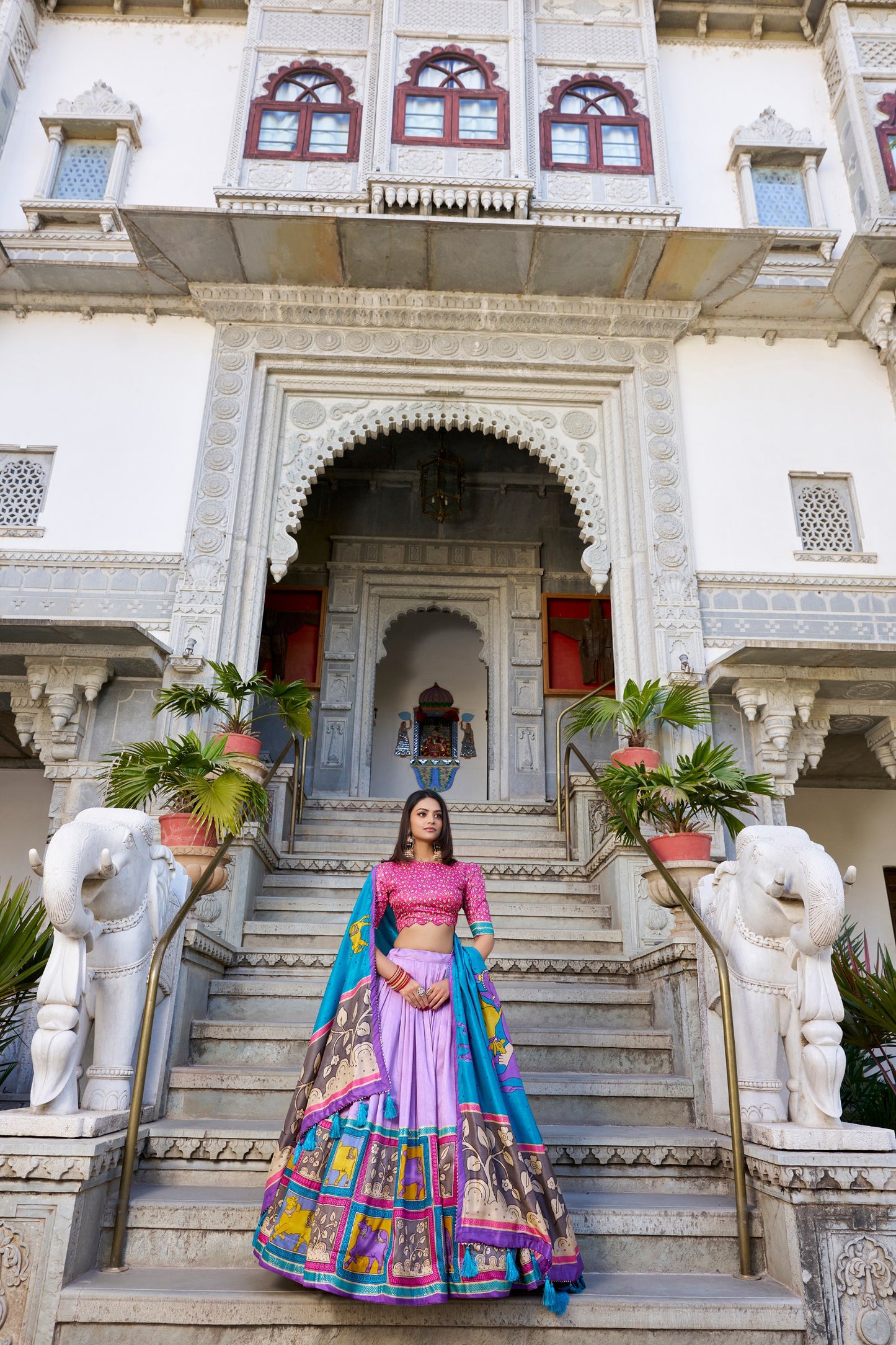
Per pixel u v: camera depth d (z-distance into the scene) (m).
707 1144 2.85
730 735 5.41
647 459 5.89
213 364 5.97
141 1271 2.40
